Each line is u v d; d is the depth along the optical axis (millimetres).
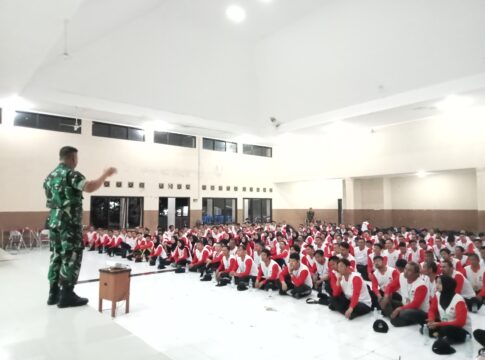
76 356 1651
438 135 12359
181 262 8391
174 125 12945
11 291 2842
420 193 15172
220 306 5391
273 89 11297
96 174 12398
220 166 16469
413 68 8328
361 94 9688
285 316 4918
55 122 11602
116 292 4785
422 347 3834
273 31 9641
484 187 11281
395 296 4895
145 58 9203
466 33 7145
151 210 13883
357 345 3904
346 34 8539
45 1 4707
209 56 9977
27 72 7441
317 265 6402
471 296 5047
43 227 11211
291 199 19453
